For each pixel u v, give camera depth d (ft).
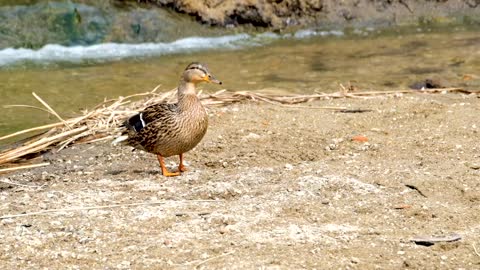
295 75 57.77
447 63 60.18
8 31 64.80
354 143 41.50
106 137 44.01
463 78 56.08
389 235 29.58
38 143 42.78
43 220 31.40
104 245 29.01
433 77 56.08
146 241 29.19
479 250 28.30
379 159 38.63
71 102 51.85
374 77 56.80
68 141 43.65
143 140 37.14
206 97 50.08
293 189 34.01
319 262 27.43
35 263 27.86
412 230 30.01
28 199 34.12
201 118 36.70
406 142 41.22
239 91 52.42
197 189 34.35
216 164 39.09
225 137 43.09
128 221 31.04
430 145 40.42
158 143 36.65
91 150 42.73
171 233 29.76
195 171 37.78
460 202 32.65
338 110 47.62
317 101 50.21
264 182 35.29
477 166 36.35
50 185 36.76
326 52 64.44
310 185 34.27
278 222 30.63
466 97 50.93
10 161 41.50
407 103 48.42
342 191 33.68
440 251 28.35
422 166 36.81
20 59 62.34
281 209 31.89
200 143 42.27
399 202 32.53
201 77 36.19
